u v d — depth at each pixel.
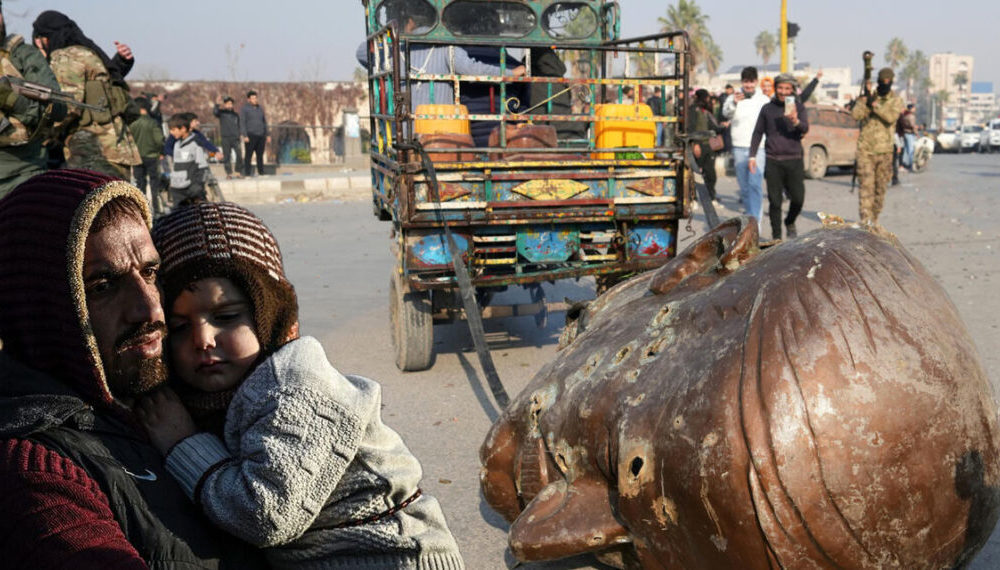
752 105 11.95
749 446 2.49
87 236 1.37
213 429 1.61
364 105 34.31
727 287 2.91
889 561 2.57
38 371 1.34
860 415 2.49
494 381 4.99
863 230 3.03
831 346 2.56
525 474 3.29
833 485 2.47
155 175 14.21
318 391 1.46
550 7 7.87
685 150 6.38
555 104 7.82
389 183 6.58
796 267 2.78
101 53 9.16
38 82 7.56
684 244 11.74
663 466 2.67
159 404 1.52
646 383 2.86
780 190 11.20
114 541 1.17
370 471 1.53
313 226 16.16
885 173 12.68
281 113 33.81
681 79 6.51
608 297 3.84
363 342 7.59
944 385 2.61
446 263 6.14
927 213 15.60
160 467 1.43
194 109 33.12
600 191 6.25
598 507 2.96
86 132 8.93
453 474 4.69
